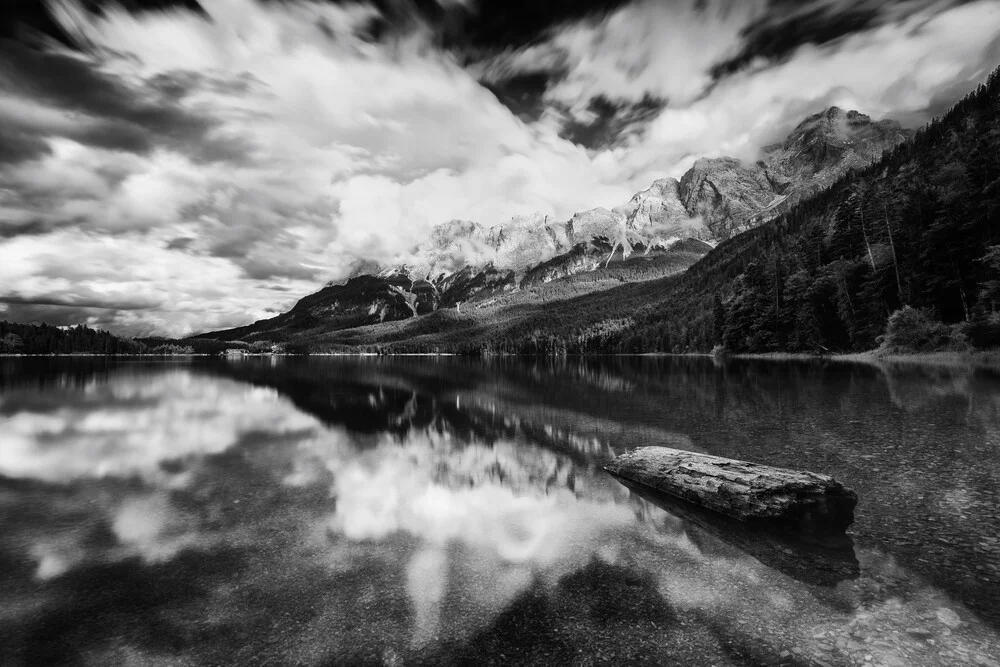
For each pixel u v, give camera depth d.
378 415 29.16
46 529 11.09
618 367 79.94
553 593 7.95
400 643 6.63
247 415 29.44
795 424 21.00
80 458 18.31
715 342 108.00
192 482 15.02
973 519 10.34
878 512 10.91
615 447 19.22
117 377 65.50
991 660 6.02
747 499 11.37
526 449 19.27
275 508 12.51
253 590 8.18
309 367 106.81
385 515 11.95
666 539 10.17
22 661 6.33
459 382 55.59
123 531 10.98
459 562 9.20
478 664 6.16
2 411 31.50
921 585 7.89
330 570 8.91
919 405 23.59
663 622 7.04
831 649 6.33
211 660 6.34
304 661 6.29
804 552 9.32
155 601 7.85
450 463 17.19
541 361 135.50
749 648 6.39
